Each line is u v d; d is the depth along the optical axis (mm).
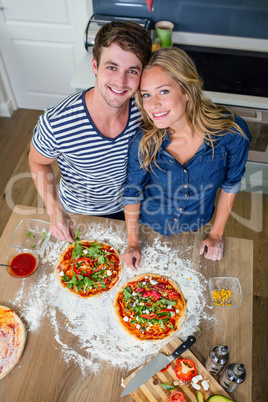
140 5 2463
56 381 1228
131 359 1268
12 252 1521
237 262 1499
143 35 1148
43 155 1498
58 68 3068
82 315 1364
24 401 1194
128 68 1184
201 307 1388
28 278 1451
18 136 3248
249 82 2299
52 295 1408
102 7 2529
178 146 1407
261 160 2596
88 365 1256
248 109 2234
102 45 1152
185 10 2439
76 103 1331
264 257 2525
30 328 1334
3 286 1432
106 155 1474
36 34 2838
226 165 1481
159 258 1510
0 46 2957
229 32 2508
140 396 1182
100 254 1503
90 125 1355
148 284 1432
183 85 1219
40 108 3443
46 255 1511
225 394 1188
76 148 1425
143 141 1393
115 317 1357
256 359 2086
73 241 1543
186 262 1500
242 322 1348
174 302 1371
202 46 2588
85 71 2352
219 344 1298
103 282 1438
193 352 1281
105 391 1208
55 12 2682
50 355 1275
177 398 1157
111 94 1237
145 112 1362
